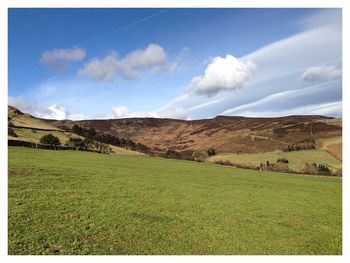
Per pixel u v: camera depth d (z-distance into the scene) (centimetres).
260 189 3812
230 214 2336
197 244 1673
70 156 5297
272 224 2181
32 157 4450
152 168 5106
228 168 7219
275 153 12512
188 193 3023
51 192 2402
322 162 10350
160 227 1869
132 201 2416
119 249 1518
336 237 2014
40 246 1454
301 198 3397
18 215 1794
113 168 4347
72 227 1709
